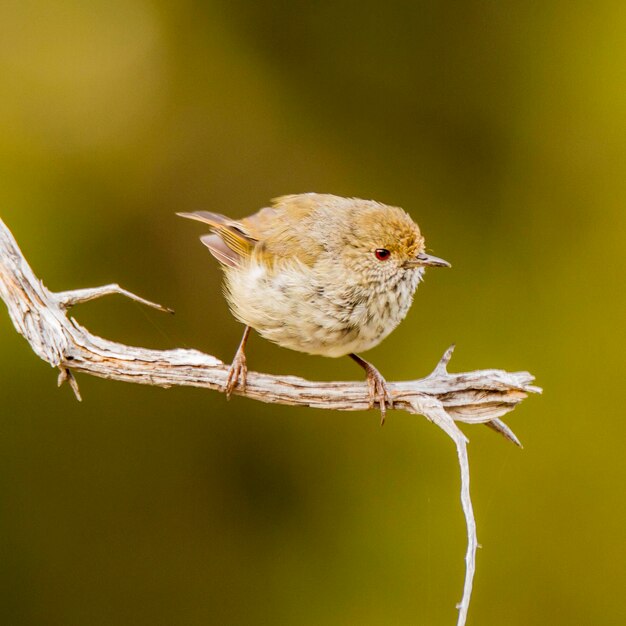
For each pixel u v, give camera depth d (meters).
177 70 12.88
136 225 12.44
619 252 12.10
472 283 12.30
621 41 12.40
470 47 12.64
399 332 12.09
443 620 10.86
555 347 11.91
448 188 12.64
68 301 7.02
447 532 11.08
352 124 12.77
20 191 11.99
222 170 12.78
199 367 7.22
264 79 12.87
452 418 7.11
